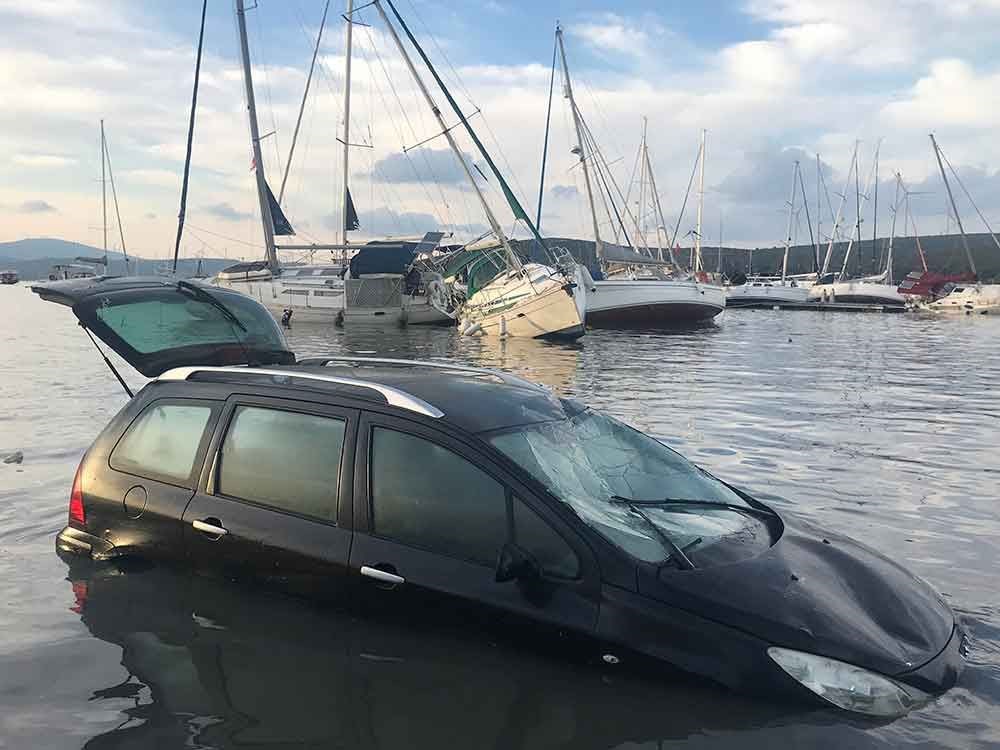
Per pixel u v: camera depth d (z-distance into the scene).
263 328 7.12
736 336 32.78
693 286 38.31
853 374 18.17
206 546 4.39
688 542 3.81
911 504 7.13
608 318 37.06
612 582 3.47
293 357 7.11
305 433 4.30
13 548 5.40
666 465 4.60
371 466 4.05
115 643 3.99
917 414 12.37
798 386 15.80
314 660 3.75
